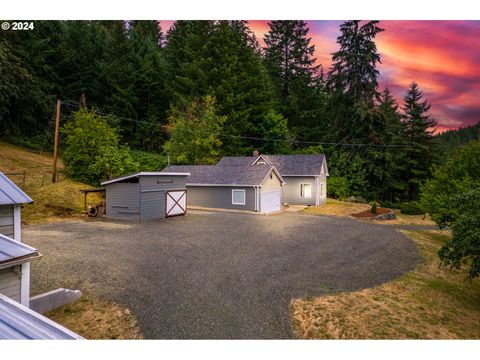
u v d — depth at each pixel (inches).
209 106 1609.3
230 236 652.7
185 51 1936.5
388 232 779.4
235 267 463.5
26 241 545.6
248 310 333.4
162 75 1987.0
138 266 442.9
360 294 386.9
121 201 842.8
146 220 819.4
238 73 1881.2
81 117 1087.6
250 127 1800.0
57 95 1631.4
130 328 289.0
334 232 738.2
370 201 1606.8
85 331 278.7
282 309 338.3
